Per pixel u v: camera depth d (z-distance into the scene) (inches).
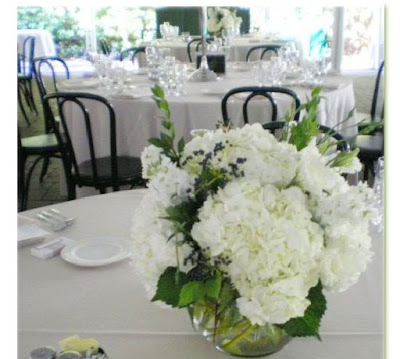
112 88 120.9
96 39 324.2
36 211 57.1
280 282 26.5
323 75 128.0
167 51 178.7
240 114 104.8
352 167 32.3
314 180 28.4
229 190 27.5
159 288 29.5
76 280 42.9
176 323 37.0
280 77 124.0
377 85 143.4
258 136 30.7
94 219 55.0
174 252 28.7
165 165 29.9
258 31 272.2
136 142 111.2
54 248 46.9
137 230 31.4
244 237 26.9
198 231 27.5
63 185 138.2
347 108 122.6
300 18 285.3
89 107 113.4
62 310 38.7
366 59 300.8
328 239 28.8
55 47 325.7
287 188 28.8
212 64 144.7
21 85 243.9
